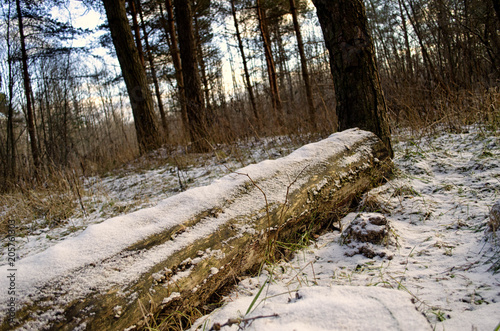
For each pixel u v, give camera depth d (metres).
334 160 2.49
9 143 6.11
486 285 1.32
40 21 7.29
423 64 5.92
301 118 6.13
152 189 4.38
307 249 2.04
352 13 3.06
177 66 10.65
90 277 1.21
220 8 12.34
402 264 1.64
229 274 1.64
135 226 1.51
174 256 1.44
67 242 1.35
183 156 5.86
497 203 1.69
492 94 3.78
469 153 3.03
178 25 6.72
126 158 7.42
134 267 1.33
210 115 6.41
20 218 3.80
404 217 2.23
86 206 4.05
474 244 1.67
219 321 1.30
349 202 2.54
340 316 1.02
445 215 2.10
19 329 1.01
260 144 5.73
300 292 1.24
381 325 0.97
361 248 1.83
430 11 6.50
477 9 5.97
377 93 3.13
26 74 6.90
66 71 8.32
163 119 11.77
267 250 1.85
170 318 1.35
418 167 2.92
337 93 3.30
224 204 1.80
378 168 2.78
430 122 4.08
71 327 1.07
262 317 1.11
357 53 3.06
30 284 1.12
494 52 5.48
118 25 7.23
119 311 1.18
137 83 7.35
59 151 6.38
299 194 2.10
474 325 1.08
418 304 1.27
